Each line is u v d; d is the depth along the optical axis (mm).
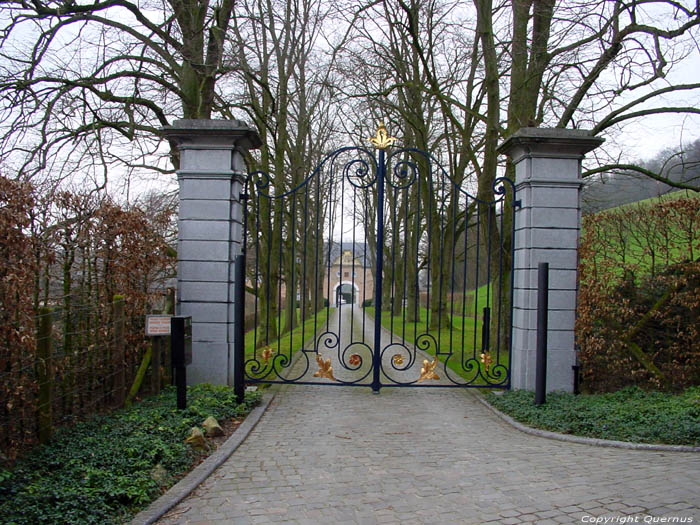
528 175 7453
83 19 8859
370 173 19656
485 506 3734
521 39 10000
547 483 4172
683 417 5531
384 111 15836
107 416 5570
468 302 28547
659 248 7500
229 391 6918
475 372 9766
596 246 7578
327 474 4449
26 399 4379
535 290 7398
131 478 3914
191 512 3652
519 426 6059
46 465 4129
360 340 16625
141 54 10266
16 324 4141
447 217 16719
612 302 7414
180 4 9484
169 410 5812
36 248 4781
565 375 7387
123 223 6336
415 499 3883
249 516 3586
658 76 8547
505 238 10844
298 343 15398
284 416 6500
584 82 9617
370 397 7617
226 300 7387
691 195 9758
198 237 7402
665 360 7547
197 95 10141
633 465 4566
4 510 3262
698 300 7211
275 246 13562
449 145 15492
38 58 8352
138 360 6938
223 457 4789
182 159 7461
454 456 4965
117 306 6082
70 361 5293
